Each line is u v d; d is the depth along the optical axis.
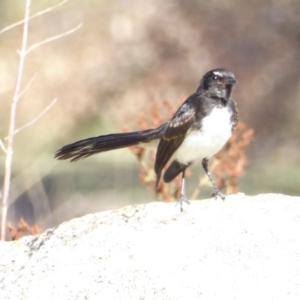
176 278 6.20
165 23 26.34
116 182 17.69
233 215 6.89
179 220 6.91
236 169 10.62
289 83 24.64
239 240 6.54
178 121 8.33
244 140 10.78
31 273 6.60
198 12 26.42
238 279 6.14
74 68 25.73
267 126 23.91
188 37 26.08
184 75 25.56
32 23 26.58
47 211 14.98
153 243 6.62
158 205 7.21
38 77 25.36
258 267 6.24
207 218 6.88
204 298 5.99
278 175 20.14
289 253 6.35
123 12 26.72
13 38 26.27
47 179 17.75
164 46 26.09
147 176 10.55
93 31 26.50
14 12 26.94
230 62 25.41
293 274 6.15
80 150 8.84
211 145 8.36
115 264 6.45
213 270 6.24
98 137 8.80
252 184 19.25
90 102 25.28
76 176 18.02
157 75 25.62
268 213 6.89
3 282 6.59
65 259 6.64
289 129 23.70
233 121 8.38
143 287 6.18
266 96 24.45
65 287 6.35
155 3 26.75
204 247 6.50
